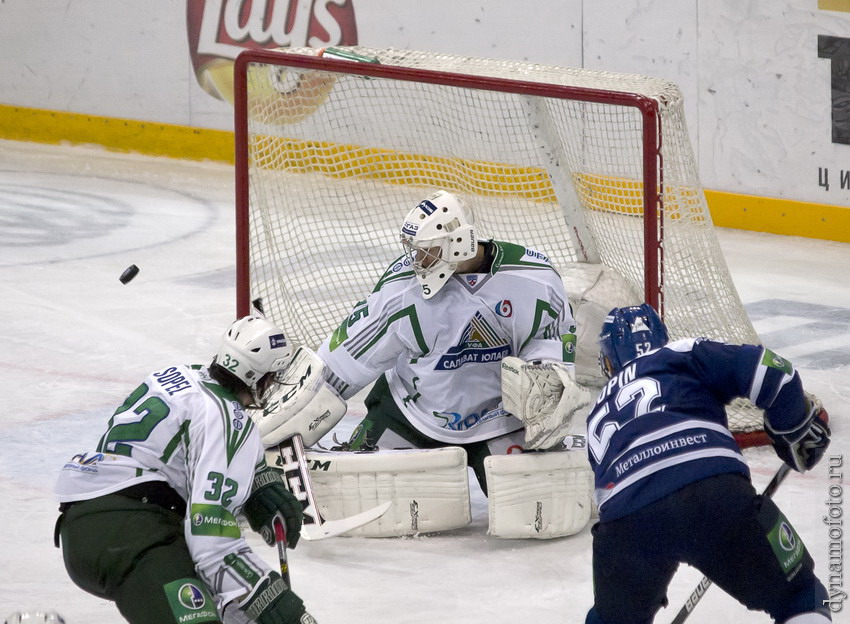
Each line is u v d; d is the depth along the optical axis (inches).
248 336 422.9
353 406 818.2
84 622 504.4
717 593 538.9
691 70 1408.7
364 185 1036.5
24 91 1862.7
